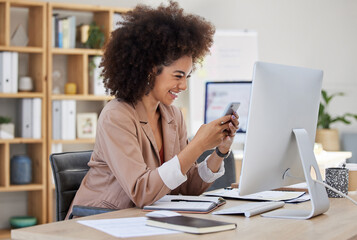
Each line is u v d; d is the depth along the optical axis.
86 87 4.65
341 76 6.32
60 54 4.81
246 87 4.49
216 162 2.14
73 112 4.62
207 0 5.63
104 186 1.98
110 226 1.45
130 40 1.98
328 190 2.09
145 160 2.00
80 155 2.30
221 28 5.71
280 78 1.68
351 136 6.18
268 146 1.67
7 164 4.35
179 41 1.95
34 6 4.56
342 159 4.17
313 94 1.87
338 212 1.78
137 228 1.42
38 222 4.52
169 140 2.16
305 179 1.82
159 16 1.99
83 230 1.41
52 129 4.55
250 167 1.63
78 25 4.85
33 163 4.65
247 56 5.55
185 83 2.03
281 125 1.71
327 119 6.12
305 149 1.74
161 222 1.43
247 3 5.83
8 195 4.63
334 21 6.27
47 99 4.54
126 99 2.01
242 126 4.46
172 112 2.24
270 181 1.75
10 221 4.53
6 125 4.38
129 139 1.88
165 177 1.76
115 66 2.01
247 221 1.58
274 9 5.98
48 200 4.49
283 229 1.48
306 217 1.64
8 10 4.36
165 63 1.97
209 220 1.48
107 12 4.77
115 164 1.85
